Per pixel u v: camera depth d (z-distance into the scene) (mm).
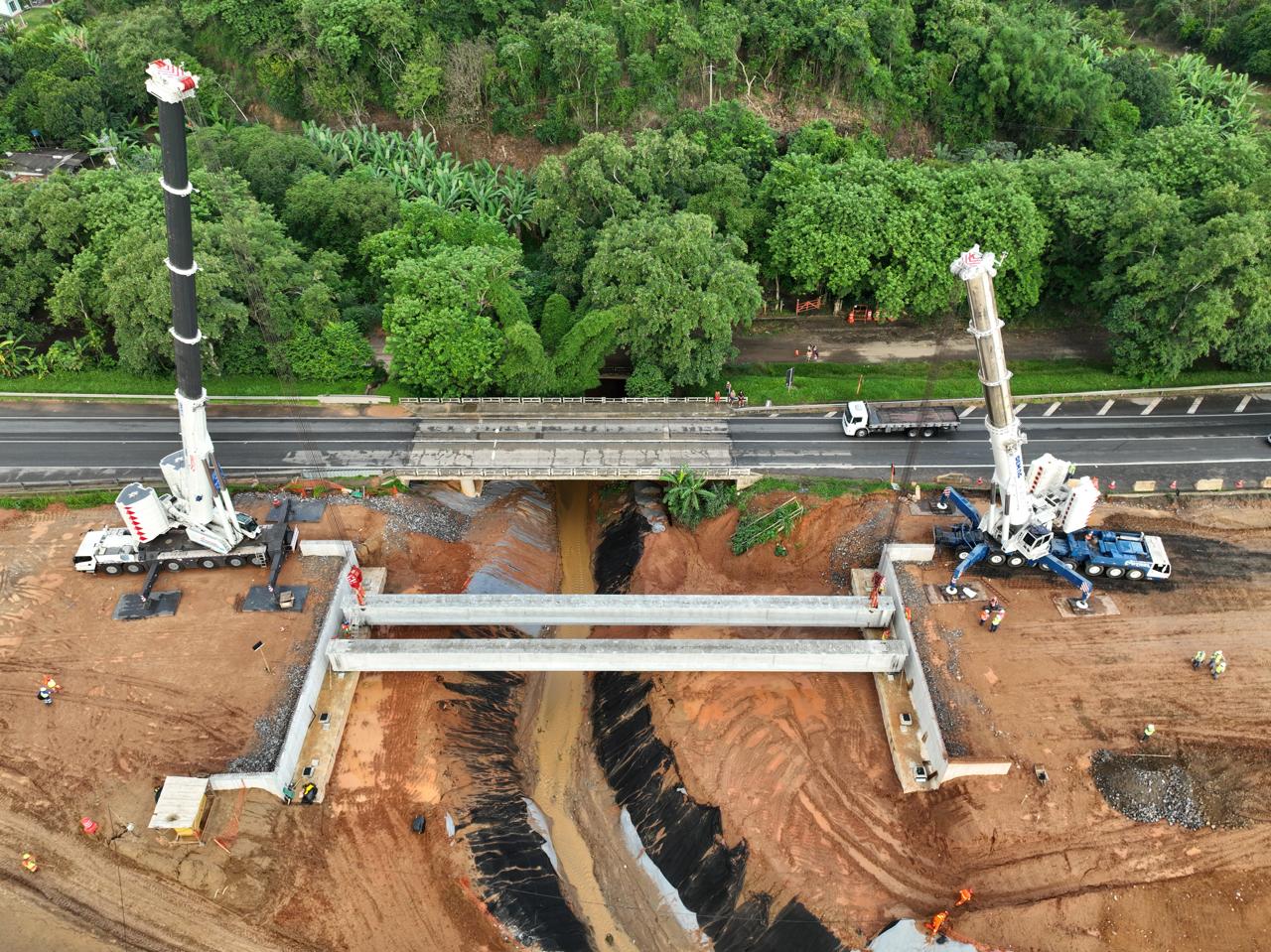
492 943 48906
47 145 105688
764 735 58438
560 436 75188
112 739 53656
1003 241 80125
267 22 103500
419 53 100688
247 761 52938
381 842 52031
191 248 49000
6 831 49531
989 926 47594
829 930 49156
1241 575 63188
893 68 103375
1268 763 52625
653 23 100000
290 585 62594
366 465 71938
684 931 52562
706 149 91000
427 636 64438
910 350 87250
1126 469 71750
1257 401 79125
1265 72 116750
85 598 61375
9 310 79500
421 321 75938
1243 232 72000
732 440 75438
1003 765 52125
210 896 48281
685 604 60188
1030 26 106375
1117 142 98062
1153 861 49156
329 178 94375
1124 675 57281
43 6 130375
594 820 59031
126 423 76500
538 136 103062
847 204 81438
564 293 85188
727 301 76062
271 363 80875
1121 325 78938
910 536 66750
